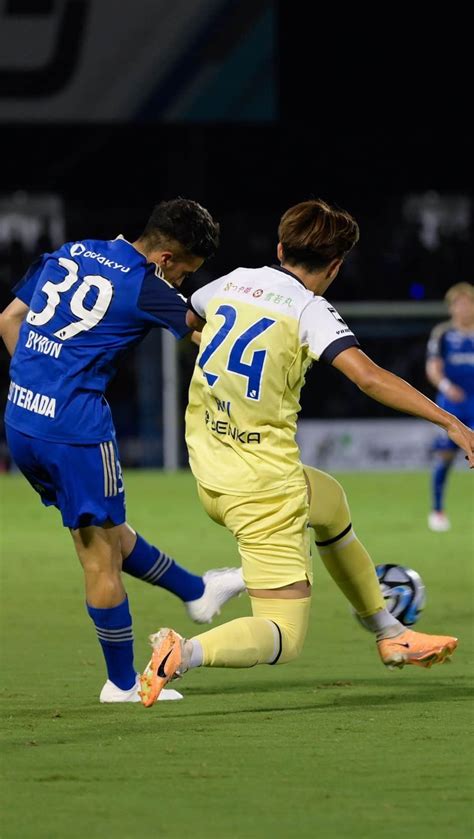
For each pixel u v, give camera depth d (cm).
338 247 1300
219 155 6800
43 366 1383
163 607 2203
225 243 5916
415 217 6372
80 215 5712
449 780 1040
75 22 4916
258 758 1117
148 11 4947
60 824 923
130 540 1525
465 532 3356
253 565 1291
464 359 3919
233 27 4991
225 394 1284
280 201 6856
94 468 1373
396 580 1467
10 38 4888
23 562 2808
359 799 985
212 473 1305
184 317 1369
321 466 5519
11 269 5731
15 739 1199
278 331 1267
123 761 1107
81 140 6738
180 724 1271
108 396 5484
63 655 1725
